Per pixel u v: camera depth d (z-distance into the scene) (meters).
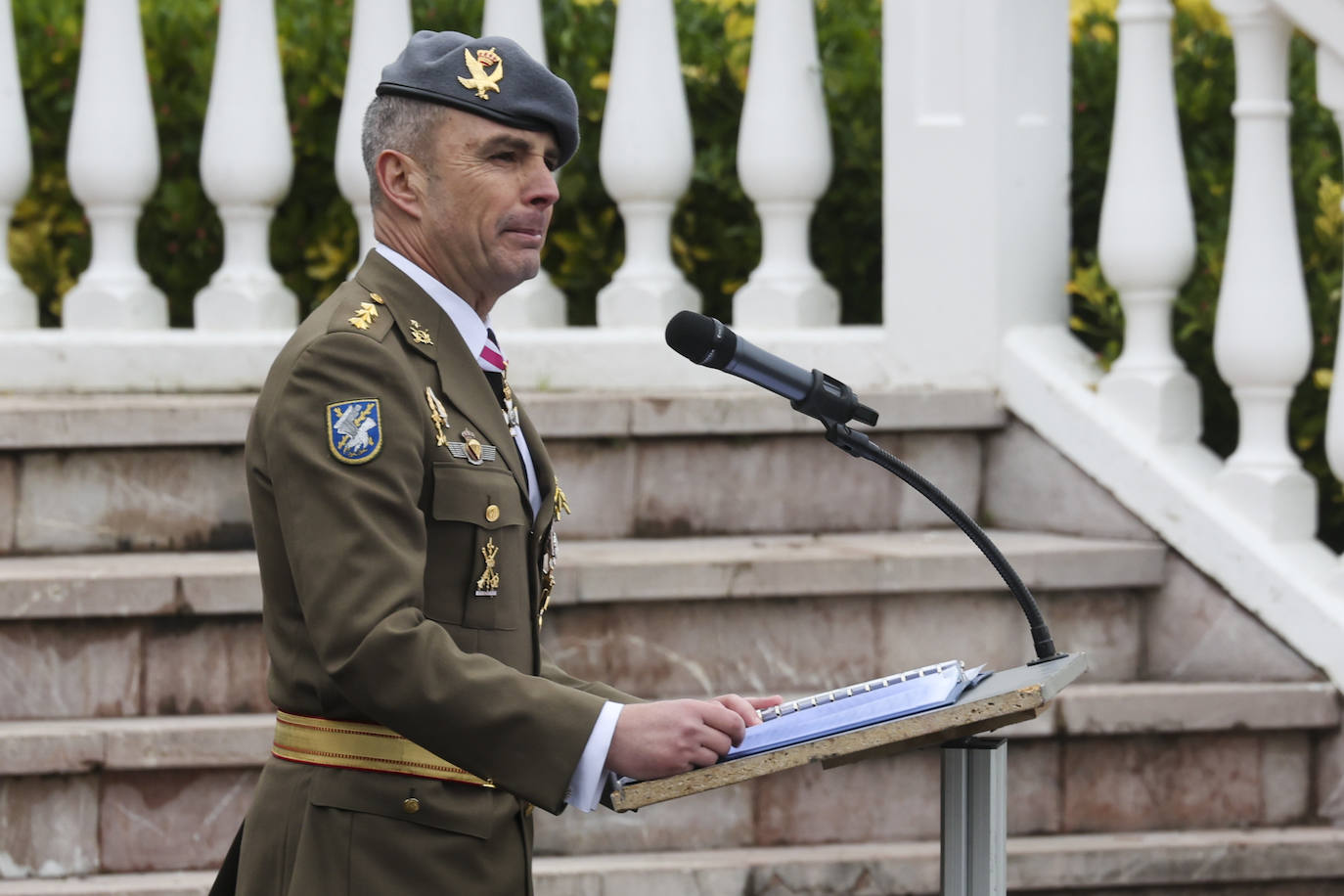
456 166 7.75
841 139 16.83
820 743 6.94
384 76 7.93
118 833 12.02
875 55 17.14
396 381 7.38
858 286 17.31
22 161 15.92
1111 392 14.83
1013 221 15.47
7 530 14.02
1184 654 14.02
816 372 7.82
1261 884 12.59
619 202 16.22
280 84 16.03
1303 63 16.19
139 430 14.08
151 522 14.22
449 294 7.93
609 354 15.62
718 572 13.14
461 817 7.57
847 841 12.69
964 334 15.56
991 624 13.69
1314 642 13.34
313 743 7.62
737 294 16.22
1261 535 13.82
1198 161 15.99
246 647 12.74
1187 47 16.33
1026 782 12.88
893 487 15.30
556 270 17.08
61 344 15.33
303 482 7.21
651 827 12.47
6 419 13.91
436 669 6.98
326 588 7.05
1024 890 12.27
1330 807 13.18
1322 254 15.05
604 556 13.58
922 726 6.79
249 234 16.09
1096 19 17.20
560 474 14.80
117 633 12.65
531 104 7.79
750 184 16.16
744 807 12.57
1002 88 15.38
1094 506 14.70
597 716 7.14
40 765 11.82
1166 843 12.48
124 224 16.11
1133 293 14.88
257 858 7.71
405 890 7.46
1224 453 15.77
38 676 12.58
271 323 15.97
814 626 13.41
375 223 8.04
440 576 7.50
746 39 17.08
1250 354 14.02
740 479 15.04
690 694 13.23
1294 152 15.60
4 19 15.79
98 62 15.85
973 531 7.88
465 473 7.54
